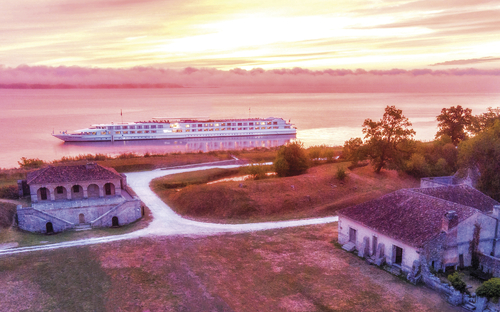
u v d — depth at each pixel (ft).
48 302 130.72
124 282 143.23
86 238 184.85
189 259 162.81
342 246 176.24
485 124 333.62
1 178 280.31
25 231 191.62
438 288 134.62
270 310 126.41
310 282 143.95
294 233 195.00
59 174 218.38
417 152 309.83
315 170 308.60
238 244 179.93
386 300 130.72
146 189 273.33
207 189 242.58
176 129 593.01
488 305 121.80
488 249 155.22
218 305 129.18
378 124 289.74
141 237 186.39
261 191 246.68
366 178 284.82
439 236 142.51
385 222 159.22
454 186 185.37
